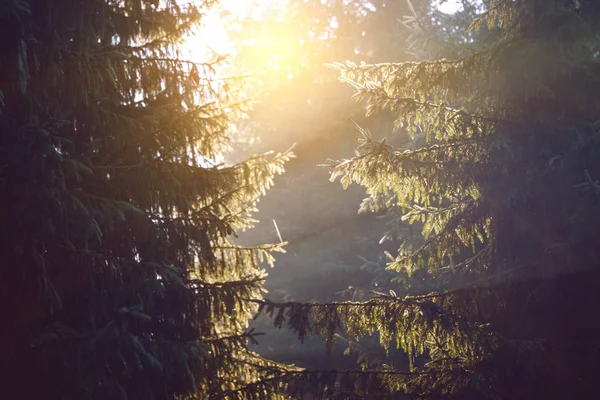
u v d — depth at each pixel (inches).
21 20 204.5
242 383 299.9
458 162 317.1
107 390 214.1
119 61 270.8
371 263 545.0
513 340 301.7
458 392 299.6
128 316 225.9
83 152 246.1
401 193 330.0
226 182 290.5
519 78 298.2
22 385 208.8
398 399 316.2
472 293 322.3
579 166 298.4
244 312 302.4
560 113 306.8
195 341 255.6
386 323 316.5
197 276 299.6
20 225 197.6
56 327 209.8
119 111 273.3
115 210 228.8
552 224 308.8
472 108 337.1
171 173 274.8
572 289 300.4
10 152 192.5
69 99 243.0
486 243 358.0
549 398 290.0
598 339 301.4
